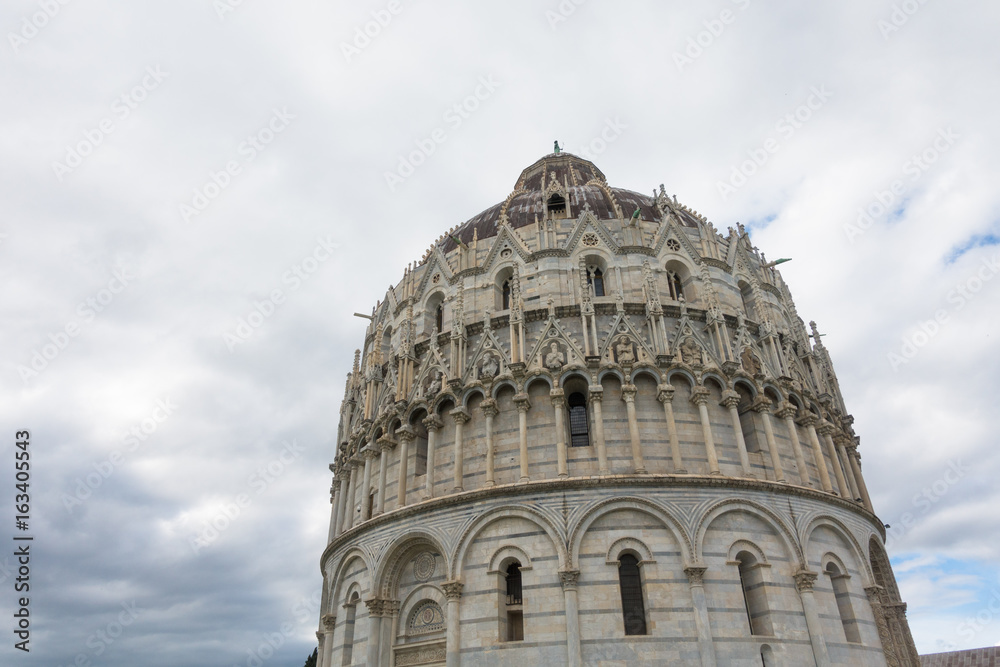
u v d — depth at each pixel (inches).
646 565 1326.3
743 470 1471.5
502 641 1309.1
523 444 1486.2
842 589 1473.9
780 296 2030.0
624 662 1232.8
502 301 1836.9
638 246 1798.7
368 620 1492.4
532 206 2032.5
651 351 1592.0
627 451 1464.1
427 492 1540.4
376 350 1972.2
